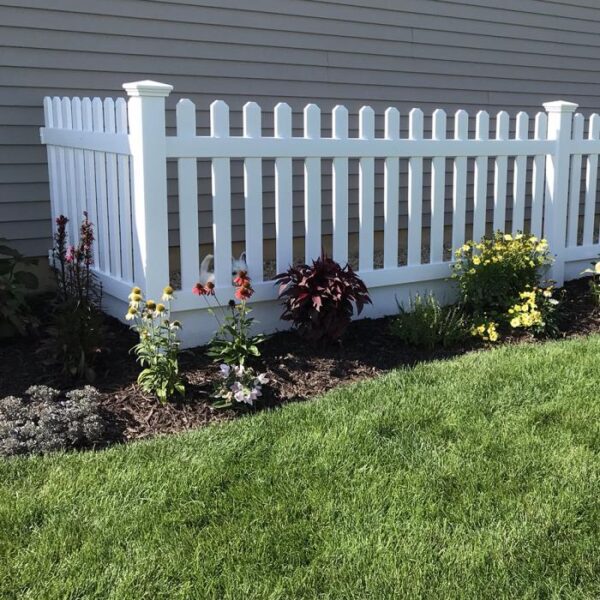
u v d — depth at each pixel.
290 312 4.44
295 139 4.60
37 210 5.76
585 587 2.30
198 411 3.64
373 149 4.98
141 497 2.79
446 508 2.72
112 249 4.76
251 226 4.53
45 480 2.90
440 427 3.36
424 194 8.34
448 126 8.09
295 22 6.73
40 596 2.22
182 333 4.35
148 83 3.96
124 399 3.69
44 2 5.47
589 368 4.14
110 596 2.23
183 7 6.09
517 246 5.32
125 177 4.35
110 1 5.74
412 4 7.50
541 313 5.04
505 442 3.23
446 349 4.66
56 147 5.48
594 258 6.44
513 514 2.68
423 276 5.37
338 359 4.34
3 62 5.40
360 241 5.07
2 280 4.64
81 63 5.70
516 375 4.02
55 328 4.15
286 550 2.47
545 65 8.78
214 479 2.90
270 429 3.34
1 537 2.51
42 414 3.34
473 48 8.08
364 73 7.30
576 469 2.99
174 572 2.35
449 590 2.28
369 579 2.32
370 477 2.93
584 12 9.02
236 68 6.46
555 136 5.90
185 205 4.25
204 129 6.38
